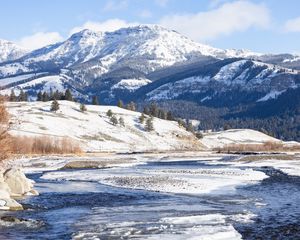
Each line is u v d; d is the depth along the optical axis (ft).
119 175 204.44
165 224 90.99
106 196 135.13
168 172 214.48
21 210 110.42
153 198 129.39
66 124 568.00
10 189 138.72
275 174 201.87
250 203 117.91
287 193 137.18
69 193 143.74
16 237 80.43
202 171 214.48
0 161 151.84
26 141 388.78
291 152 447.83
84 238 79.41
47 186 165.78
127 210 109.09
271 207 111.14
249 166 261.03
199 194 136.46
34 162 297.12
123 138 586.86
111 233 83.15
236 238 78.23
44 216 102.06
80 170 248.73
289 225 88.58
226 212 104.37
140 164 296.51
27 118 543.80
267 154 393.70
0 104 151.12
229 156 386.11
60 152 405.80
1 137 151.64
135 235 81.41
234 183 163.63
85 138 545.03
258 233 81.87
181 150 559.38
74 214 104.32
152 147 594.65
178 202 121.19
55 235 82.02
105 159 343.67
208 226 88.33
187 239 77.92
